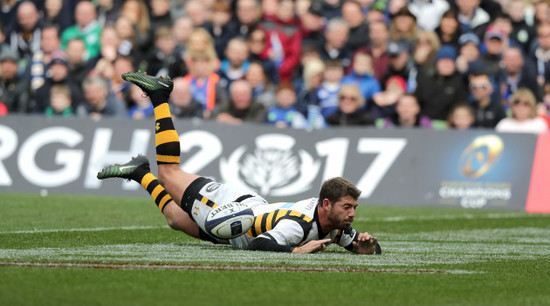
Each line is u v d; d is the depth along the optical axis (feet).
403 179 152.76
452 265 68.80
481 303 50.67
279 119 169.68
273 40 189.47
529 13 201.16
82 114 176.65
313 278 58.03
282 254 70.79
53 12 207.10
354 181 153.89
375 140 154.81
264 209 75.00
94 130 159.74
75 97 177.68
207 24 197.77
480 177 151.23
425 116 168.35
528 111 161.07
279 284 55.11
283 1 191.72
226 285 54.08
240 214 71.67
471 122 161.99
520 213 140.56
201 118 169.07
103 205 131.75
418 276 60.80
